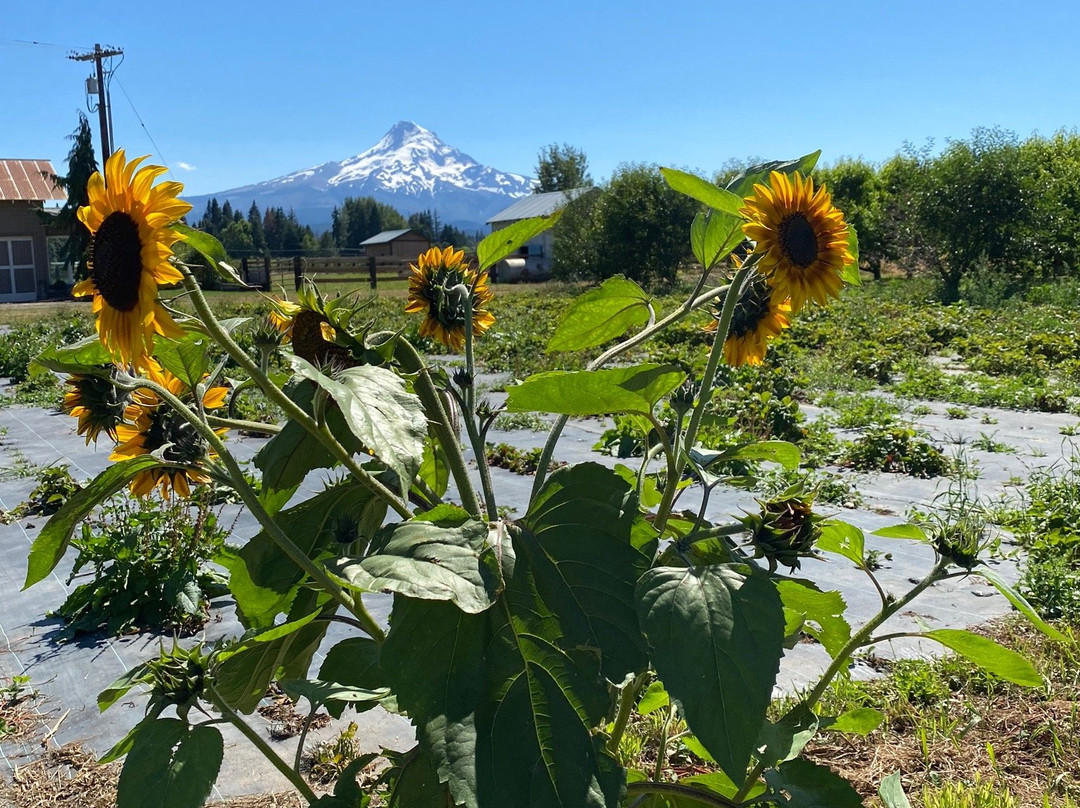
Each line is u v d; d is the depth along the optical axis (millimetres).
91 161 39219
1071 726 3824
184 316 1470
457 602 1328
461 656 1435
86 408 1685
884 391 14391
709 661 1331
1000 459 9797
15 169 40625
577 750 1368
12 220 39719
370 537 1888
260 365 1617
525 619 1437
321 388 1483
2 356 17547
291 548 1611
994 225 31031
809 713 1867
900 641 4926
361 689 1705
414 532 1454
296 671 1961
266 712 4137
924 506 7895
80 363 1598
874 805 3295
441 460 2088
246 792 3527
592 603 1438
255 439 10812
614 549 1470
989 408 12797
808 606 1750
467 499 1715
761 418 10672
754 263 1707
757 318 1875
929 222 31938
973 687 4277
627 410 1588
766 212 1623
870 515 7613
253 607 1845
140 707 4336
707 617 1357
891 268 46906
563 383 1502
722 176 40406
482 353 18172
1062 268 31359
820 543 1842
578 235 45406
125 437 1702
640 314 2014
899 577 5984
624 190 42188
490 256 2084
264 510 1660
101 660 4895
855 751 3719
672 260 41688
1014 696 4172
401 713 1441
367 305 1737
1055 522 6844
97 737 4062
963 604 5492
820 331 19812
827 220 1619
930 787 3400
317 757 3730
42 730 4129
